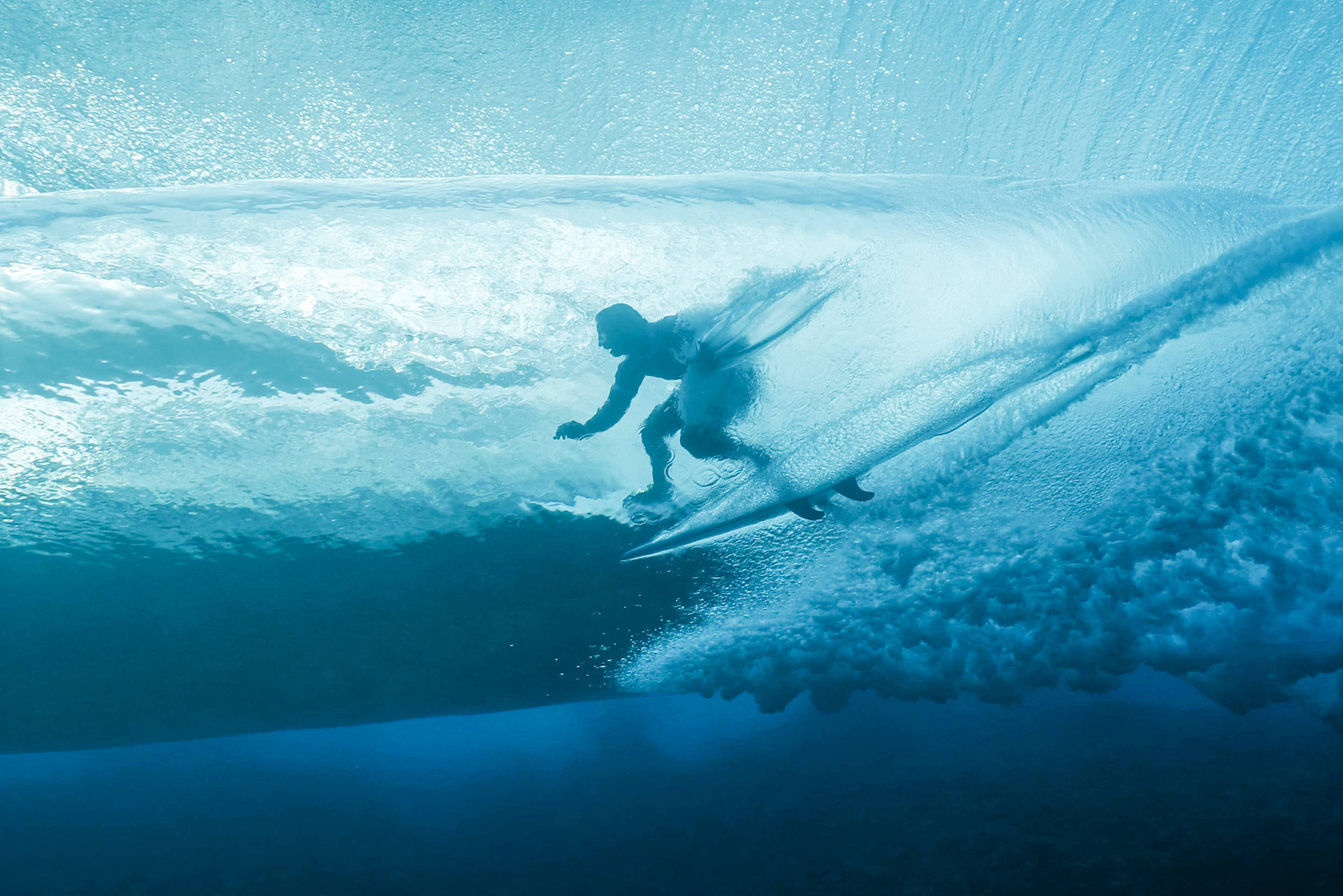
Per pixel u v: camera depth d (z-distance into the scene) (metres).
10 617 2.97
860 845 2.32
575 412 3.22
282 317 3.05
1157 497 3.20
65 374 2.89
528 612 3.27
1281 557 2.97
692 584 3.37
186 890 2.40
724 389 3.08
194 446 3.03
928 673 3.02
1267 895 1.94
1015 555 3.21
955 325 3.26
